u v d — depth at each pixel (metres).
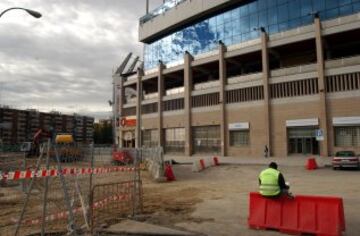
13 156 18.84
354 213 11.41
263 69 50.03
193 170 30.17
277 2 52.50
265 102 49.25
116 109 84.44
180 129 64.12
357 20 42.25
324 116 43.16
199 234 8.96
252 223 9.59
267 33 51.25
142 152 27.77
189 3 64.75
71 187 15.41
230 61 57.31
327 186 19.02
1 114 102.88
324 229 8.61
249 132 51.81
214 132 57.81
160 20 71.81
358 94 41.16
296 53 51.88
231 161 43.28
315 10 48.00
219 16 61.16
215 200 14.58
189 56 62.72
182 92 63.81
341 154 31.12
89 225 9.81
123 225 9.91
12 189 16.17
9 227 9.79
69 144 16.30
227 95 55.41
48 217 10.47
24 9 23.28
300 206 9.07
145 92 81.06
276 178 9.39
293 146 46.66
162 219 10.83
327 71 43.66
